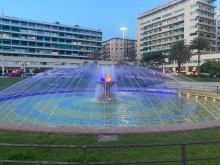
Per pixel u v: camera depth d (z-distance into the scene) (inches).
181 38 4601.4
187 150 252.4
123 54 5915.4
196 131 304.2
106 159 229.1
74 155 237.0
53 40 4788.4
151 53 4854.8
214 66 2864.2
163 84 1296.8
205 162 227.5
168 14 4881.9
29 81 1146.7
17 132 292.2
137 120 442.6
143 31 5649.6
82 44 5142.7
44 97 732.0
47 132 289.1
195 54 4020.7
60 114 488.4
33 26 4534.9
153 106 595.8
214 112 526.0
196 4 4274.1
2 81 1649.9
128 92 900.6
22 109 537.6
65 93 821.2
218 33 4677.7
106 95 664.4
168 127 311.3
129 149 254.7
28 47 4493.1
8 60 3794.3
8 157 232.4
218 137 282.7
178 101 698.2
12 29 4320.9
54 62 4249.5
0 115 474.6
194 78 2662.4
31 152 243.8
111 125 401.4
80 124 409.7
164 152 246.8
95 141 264.4
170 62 4340.6
